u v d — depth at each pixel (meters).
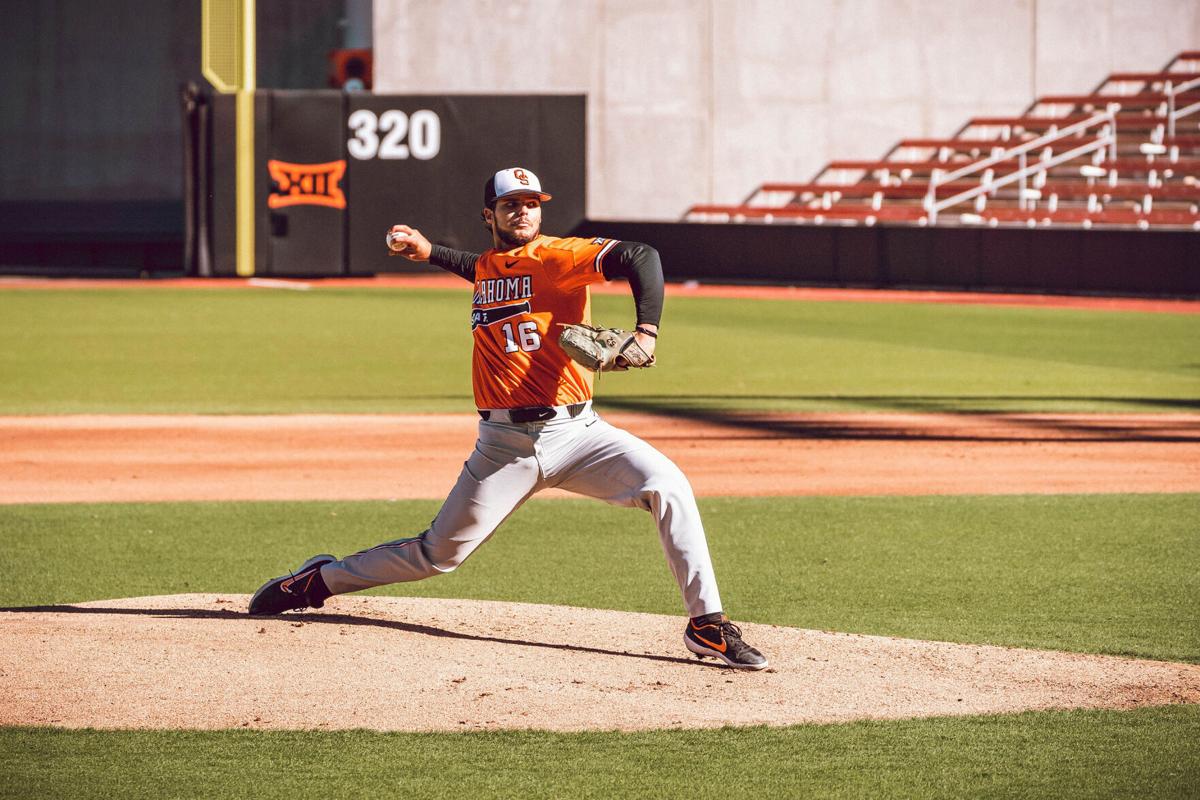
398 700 18.25
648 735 17.11
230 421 46.88
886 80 125.31
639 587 25.66
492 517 20.08
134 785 15.45
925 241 103.75
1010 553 28.73
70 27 143.38
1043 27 125.25
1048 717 17.89
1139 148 115.75
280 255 109.94
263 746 16.59
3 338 71.62
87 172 144.50
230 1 108.19
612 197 124.88
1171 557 28.30
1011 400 52.31
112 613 22.56
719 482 36.84
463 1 122.50
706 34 123.50
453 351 68.12
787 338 74.19
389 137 109.75
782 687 19.05
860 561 28.02
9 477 37.03
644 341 18.19
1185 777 15.87
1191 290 93.88
